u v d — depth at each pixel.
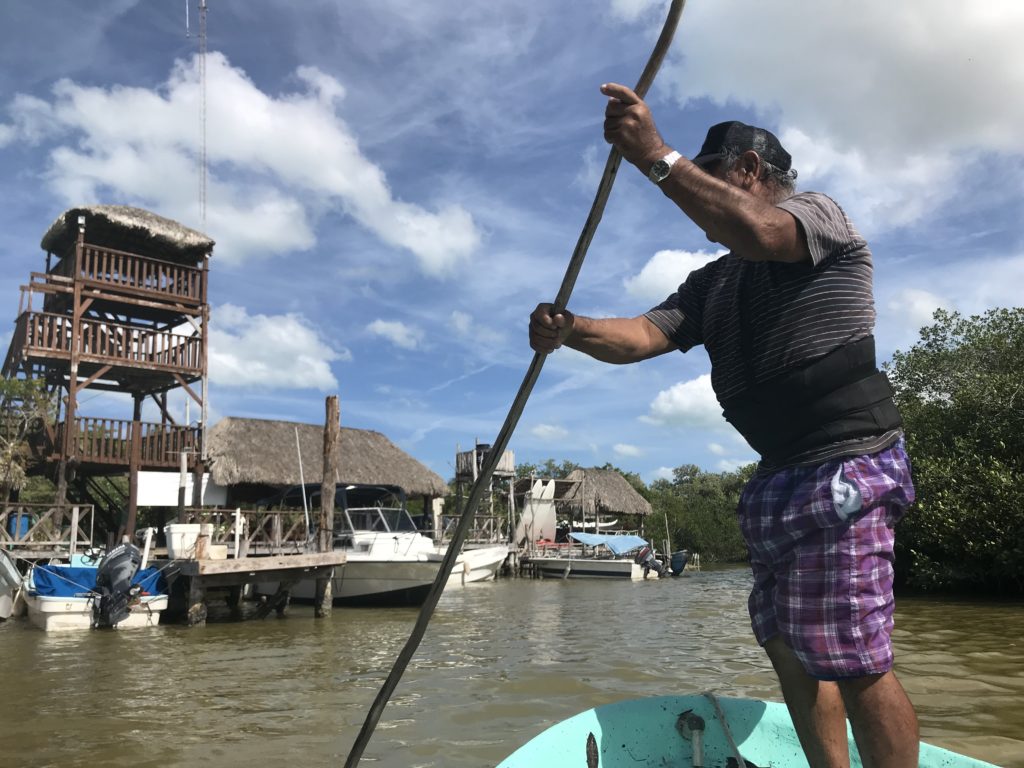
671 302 2.25
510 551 28.22
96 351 17.25
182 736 5.33
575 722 2.46
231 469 20.77
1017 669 7.04
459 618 13.27
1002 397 16.75
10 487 15.67
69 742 5.22
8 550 14.47
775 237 1.54
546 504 32.59
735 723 2.56
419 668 7.86
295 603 16.70
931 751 2.20
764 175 1.86
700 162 1.91
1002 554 14.73
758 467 1.94
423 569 15.48
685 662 8.02
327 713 5.91
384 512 17.47
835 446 1.69
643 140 1.51
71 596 11.77
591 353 2.12
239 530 15.12
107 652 9.42
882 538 1.67
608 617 13.27
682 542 43.59
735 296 1.90
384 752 4.82
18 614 12.97
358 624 12.55
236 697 6.59
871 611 1.64
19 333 17.09
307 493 18.58
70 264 18.14
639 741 2.49
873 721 1.66
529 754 2.25
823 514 1.66
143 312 19.44
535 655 8.67
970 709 5.47
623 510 36.56
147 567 13.16
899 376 20.23
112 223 17.39
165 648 9.75
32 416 16.20
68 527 16.80
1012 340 18.22
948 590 16.80
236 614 13.55
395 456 25.52
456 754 4.75
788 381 1.73
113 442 17.52
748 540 1.88
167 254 19.19
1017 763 4.24
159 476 18.23
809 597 1.69
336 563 13.90
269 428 23.00
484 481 2.06
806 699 1.92
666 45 1.47
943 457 16.86
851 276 1.70
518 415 2.02
